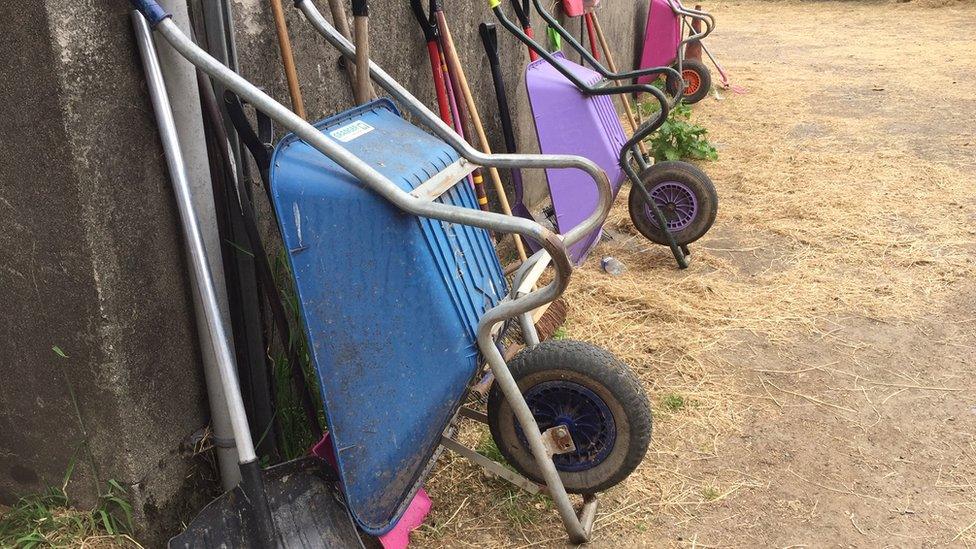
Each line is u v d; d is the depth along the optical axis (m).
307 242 1.78
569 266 1.70
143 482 1.95
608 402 2.04
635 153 3.93
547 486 2.08
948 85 8.18
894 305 3.60
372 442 1.90
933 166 5.49
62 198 1.69
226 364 1.73
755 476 2.50
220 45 2.00
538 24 4.74
